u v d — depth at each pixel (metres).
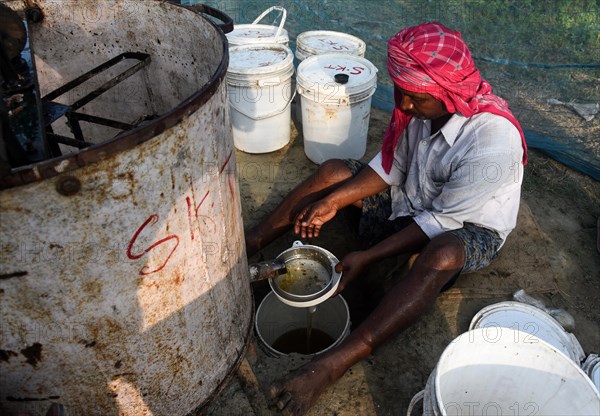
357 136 2.67
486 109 1.64
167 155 0.99
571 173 2.67
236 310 1.53
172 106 1.83
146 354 1.24
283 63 2.60
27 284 0.97
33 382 1.16
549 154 2.76
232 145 1.29
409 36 1.56
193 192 1.11
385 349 1.78
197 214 1.15
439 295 1.97
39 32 1.72
